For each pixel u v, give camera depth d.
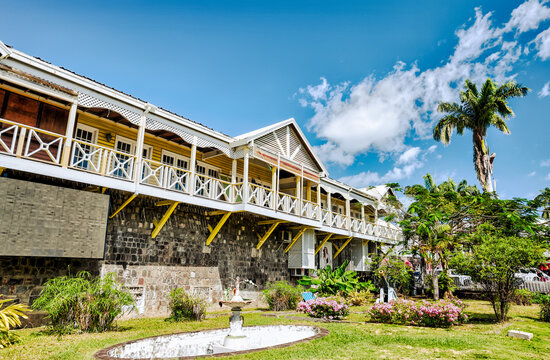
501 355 6.50
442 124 26.88
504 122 25.53
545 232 18.20
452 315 9.86
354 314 13.02
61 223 9.29
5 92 9.45
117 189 10.48
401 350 6.75
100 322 8.56
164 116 11.69
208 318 11.61
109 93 10.34
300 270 18.00
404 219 20.17
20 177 9.30
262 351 6.21
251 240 16.16
